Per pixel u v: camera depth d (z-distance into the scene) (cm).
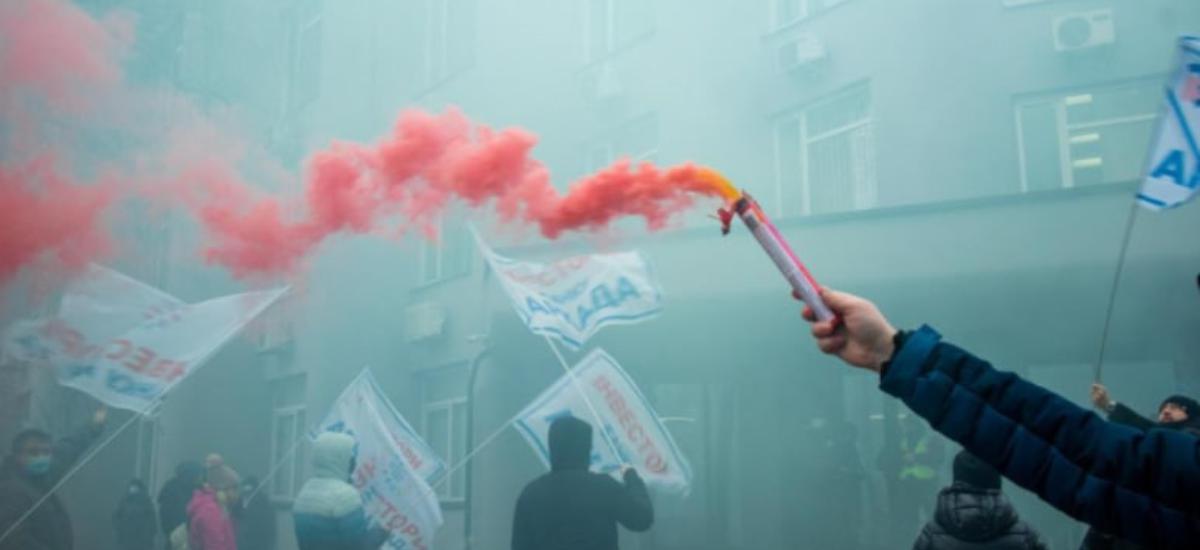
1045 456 123
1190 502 114
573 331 609
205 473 943
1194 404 425
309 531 493
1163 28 919
